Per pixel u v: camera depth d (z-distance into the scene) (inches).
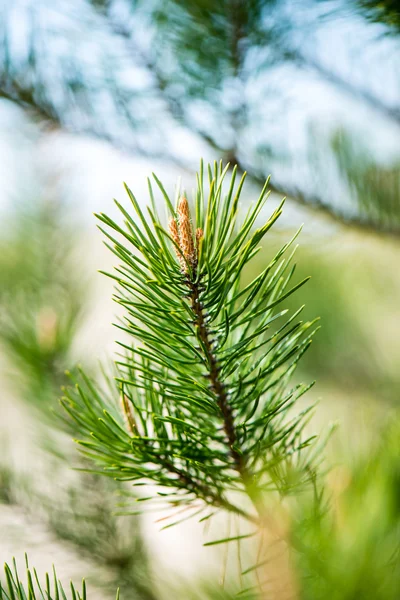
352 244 32.5
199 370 20.7
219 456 20.4
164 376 20.2
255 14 26.1
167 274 19.0
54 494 29.6
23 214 39.0
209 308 19.7
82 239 40.6
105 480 29.1
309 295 45.4
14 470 30.6
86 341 34.4
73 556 28.5
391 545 18.4
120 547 28.7
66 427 28.1
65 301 35.2
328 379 44.6
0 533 28.1
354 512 18.9
